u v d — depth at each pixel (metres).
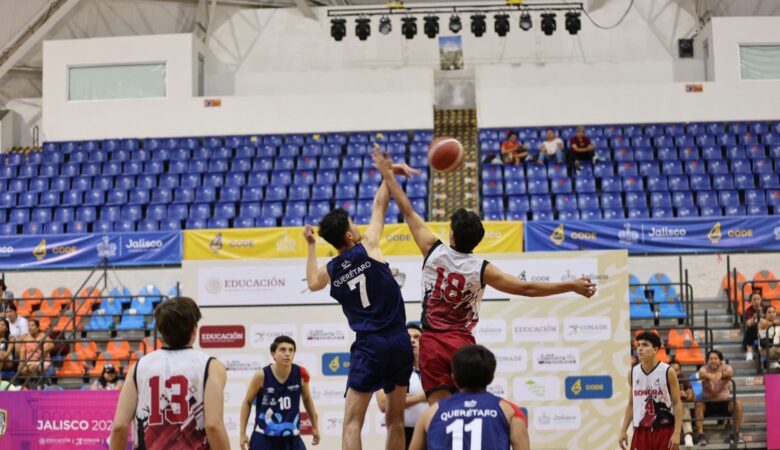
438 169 5.93
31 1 24.08
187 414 4.89
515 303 11.46
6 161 21.77
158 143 21.89
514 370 11.41
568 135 21.66
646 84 21.86
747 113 21.62
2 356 13.48
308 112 22.14
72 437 11.16
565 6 24.00
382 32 22.77
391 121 22.09
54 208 19.92
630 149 20.78
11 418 11.29
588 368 11.40
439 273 5.74
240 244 16.05
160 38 22.33
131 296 14.54
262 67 24.22
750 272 16.66
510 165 20.36
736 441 12.21
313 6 24.67
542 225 16.31
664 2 23.86
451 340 5.67
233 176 20.39
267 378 9.02
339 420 11.52
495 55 23.94
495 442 4.65
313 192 19.78
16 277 17.19
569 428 11.34
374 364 5.88
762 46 21.88
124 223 19.14
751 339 14.20
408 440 8.45
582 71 22.89
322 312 11.65
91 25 24.50
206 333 11.73
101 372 14.24
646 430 9.09
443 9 24.08
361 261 5.96
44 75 22.41
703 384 12.62
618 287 11.49
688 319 14.97
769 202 18.97
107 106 22.22
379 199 6.25
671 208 18.86
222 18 24.45
